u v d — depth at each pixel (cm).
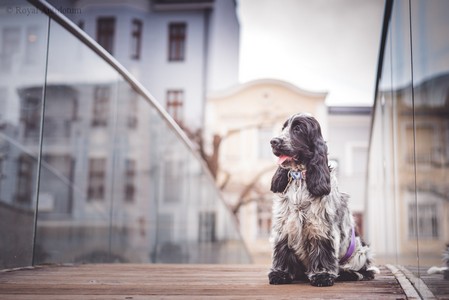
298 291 256
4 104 552
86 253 609
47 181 644
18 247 391
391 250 464
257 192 1766
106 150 778
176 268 379
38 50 454
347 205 304
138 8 1894
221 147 1802
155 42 1906
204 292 252
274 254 290
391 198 450
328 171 278
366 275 307
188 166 960
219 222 1046
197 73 1897
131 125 786
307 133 280
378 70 518
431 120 236
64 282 289
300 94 1798
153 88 1897
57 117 686
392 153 425
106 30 1877
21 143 573
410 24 297
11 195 574
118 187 785
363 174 1755
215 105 1825
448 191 204
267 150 1795
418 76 271
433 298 223
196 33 1909
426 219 249
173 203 926
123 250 757
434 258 226
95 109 727
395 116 392
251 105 1809
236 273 344
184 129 1841
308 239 280
